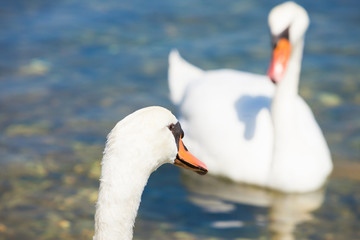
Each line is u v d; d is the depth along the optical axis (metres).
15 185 11.97
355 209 11.55
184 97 14.38
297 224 11.19
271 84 14.00
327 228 10.98
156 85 15.88
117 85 15.83
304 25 11.48
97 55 17.23
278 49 10.95
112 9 19.88
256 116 13.09
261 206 11.95
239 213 11.61
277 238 10.72
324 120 14.30
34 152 13.07
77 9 19.83
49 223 10.88
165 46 17.67
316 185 12.45
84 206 11.41
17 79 16.00
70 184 12.05
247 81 14.07
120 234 6.05
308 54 17.11
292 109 12.48
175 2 20.44
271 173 12.48
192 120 13.72
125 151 6.05
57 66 16.67
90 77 16.17
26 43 17.75
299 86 15.62
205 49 17.45
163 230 10.86
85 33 18.33
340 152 13.28
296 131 12.55
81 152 13.12
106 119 14.31
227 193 12.50
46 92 15.43
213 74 14.48
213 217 11.39
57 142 13.46
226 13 19.53
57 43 17.80
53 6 20.00
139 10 19.81
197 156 13.41
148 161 6.19
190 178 12.79
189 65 15.46
